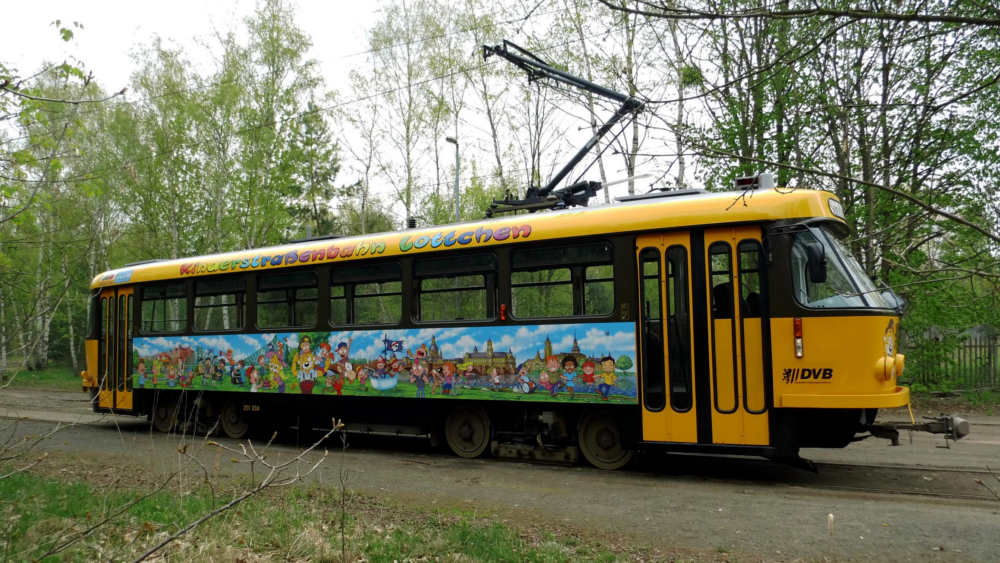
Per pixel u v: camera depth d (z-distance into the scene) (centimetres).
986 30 441
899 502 703
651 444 836
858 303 754
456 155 2406
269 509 669
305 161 3053
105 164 2306
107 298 1438
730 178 1457
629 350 855
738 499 721
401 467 945
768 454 773
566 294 907
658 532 602
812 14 361
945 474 857
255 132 2620
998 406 1491
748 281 804
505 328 944
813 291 775
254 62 2677
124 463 979
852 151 1454
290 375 1151
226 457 1052
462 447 1023
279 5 2691
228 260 1249
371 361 1061
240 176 2600
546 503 718
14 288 794
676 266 841
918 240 503
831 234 802
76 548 541
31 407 1866
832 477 848
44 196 763
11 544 531
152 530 526
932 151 1327
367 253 1076
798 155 1470
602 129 580
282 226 2658
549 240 920
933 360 1619
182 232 2720
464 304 986
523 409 961
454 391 980
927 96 1252
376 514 671
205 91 2616
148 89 2636
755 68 417
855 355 748
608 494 756
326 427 1124
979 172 1352
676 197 870
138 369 1366
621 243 870
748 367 794
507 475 877
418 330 1018
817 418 768
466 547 547
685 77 1011
